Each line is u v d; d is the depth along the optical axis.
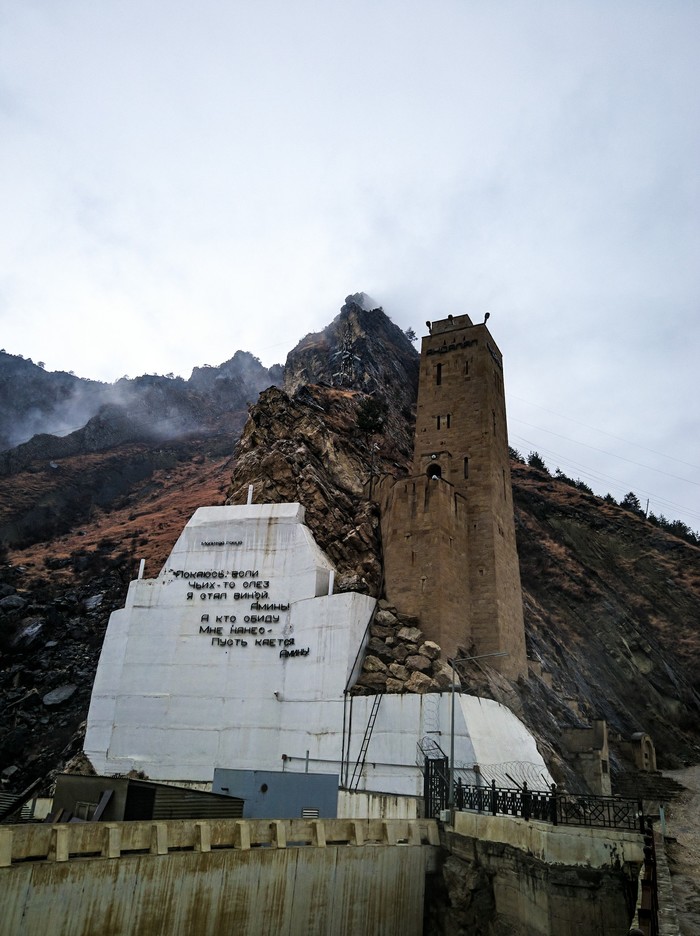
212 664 45.28
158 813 25.30
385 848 25.47
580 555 90.12
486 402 55.22
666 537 93.88
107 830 19.03
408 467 66.75
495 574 48.94
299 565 46.47
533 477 109.00
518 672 49.84
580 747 44.97
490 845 24.94
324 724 39.97
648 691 70.44
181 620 47.16
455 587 47.09
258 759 41.59
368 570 48.03
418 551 46.97
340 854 23.88
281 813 34.94
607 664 72.94
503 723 38.16
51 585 78.75
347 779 37.44
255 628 45.38
